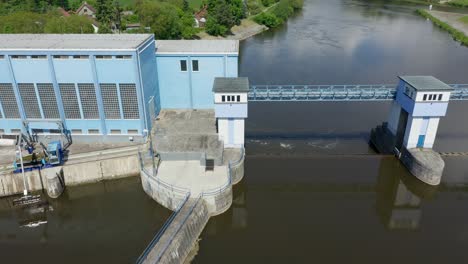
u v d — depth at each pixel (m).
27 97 54.66
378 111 78.50
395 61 109.62
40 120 55.34
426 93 52.03
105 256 41.62
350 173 57.16
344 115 76.81
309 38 141.38
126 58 51.91
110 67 52.38
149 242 43.56
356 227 46.59
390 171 57.53
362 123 73.38
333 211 49.56
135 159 53.88
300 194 52.66
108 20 123.75
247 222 47.09
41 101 54.97
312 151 62.81
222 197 46.59
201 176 49.00
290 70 101.38
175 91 63.00
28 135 56.34
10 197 50.88
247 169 57.84
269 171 57.47
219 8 145.50
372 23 168.50
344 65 105.44
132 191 52.69
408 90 54.75
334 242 43.78
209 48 62.84
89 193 52.53
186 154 52.09
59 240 44.41
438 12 189.62
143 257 37.62
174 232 40.62
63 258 41.59
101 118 55.62
